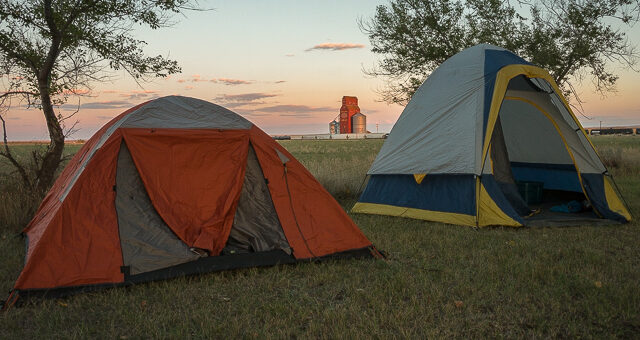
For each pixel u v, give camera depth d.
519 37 13.70
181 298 4.20
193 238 4.99
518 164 10.25
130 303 4.07
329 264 5.19
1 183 8.82
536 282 4.45
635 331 3.42
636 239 6.26
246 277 4.77
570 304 3.94
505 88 7.54
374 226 7.28
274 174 5.53
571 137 8.00
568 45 13.48
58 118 8.68
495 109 7.40
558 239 6.31
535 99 8.45
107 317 3.76
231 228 5.30
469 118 7.59
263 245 5.29
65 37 8.42
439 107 8.10
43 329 3.58
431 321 3.64
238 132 5.46
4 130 8.16
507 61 7.86
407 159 8.18
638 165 15.17
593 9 12.86
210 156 5.29
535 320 3.62
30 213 7.55
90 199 4.68
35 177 8.79
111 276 4.43
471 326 3.54
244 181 5.45
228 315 3.79
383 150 8.79
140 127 5.14
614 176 13.59
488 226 7.10
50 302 4.04
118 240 4.63
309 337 3.32
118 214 4.75
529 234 6.64
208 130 5.36
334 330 3.44
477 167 7.20
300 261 5.20
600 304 3.88
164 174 5.05
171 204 5.01
